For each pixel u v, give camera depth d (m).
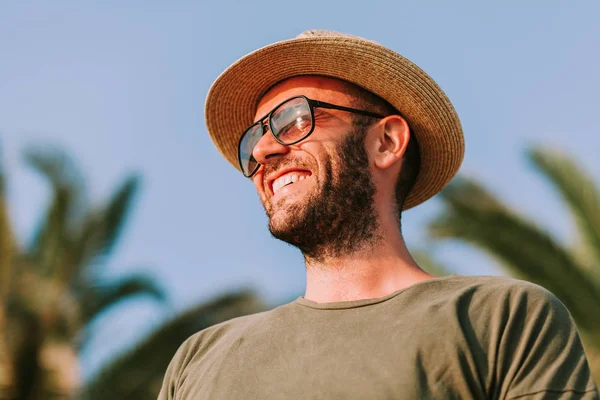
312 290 2.74
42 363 11.02
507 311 2.29
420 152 3.14
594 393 2.13
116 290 12.22
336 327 2.40
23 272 11.46
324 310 2.48
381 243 2.76
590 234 8.37
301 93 3.02
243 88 3.18
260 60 3.05
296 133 2.89
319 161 2.82
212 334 2.74
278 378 2.34
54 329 11.32
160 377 11.57
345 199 2.78
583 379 2.16
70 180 12.52
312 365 2.31
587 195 8.43
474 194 8.38
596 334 8.09
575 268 8.19
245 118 3.30
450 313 2.30
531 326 2.24
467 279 2.47
